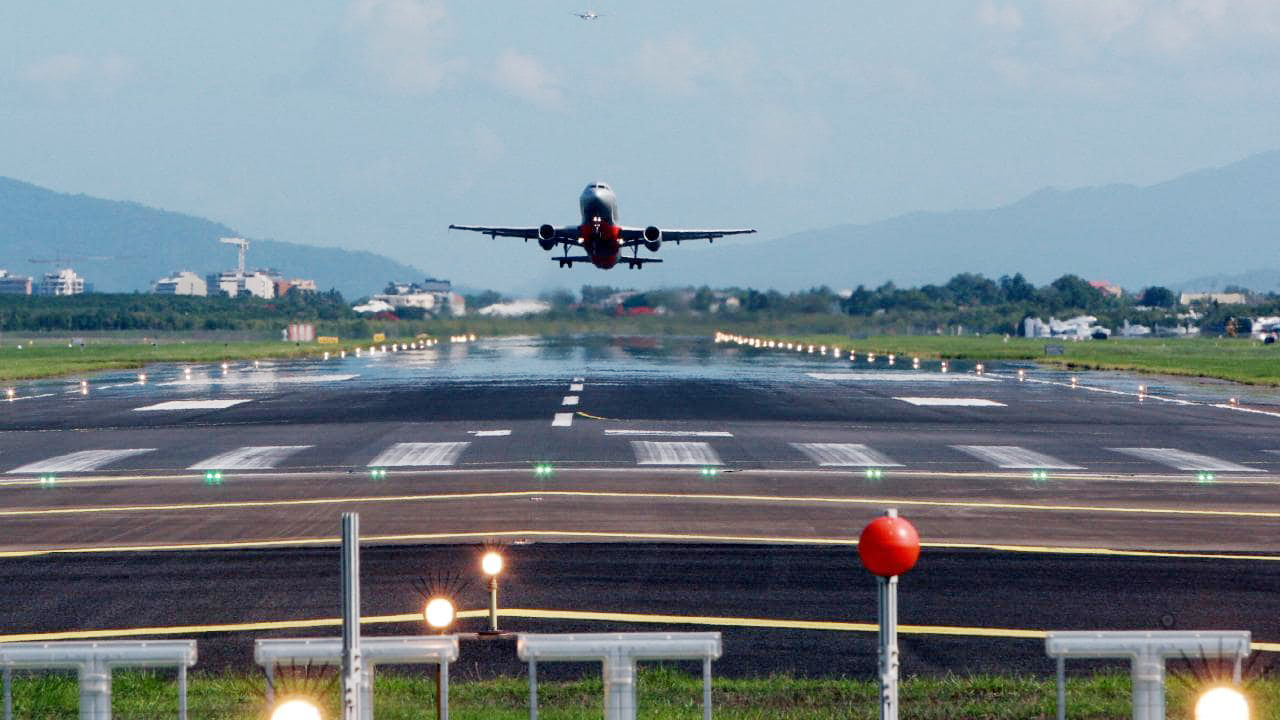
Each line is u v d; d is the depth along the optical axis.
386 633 78.94
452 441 187.75
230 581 93.75
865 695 64.12
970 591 89.12
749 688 65.31
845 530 113.50
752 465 160.00
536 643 45.19
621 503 129.00
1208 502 130.12
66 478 152.50
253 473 154.75
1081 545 106.00
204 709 61.09
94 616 83.75
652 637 45.31
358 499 133.00
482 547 105.44
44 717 59.94
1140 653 45.88
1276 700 60.91
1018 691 64.75
